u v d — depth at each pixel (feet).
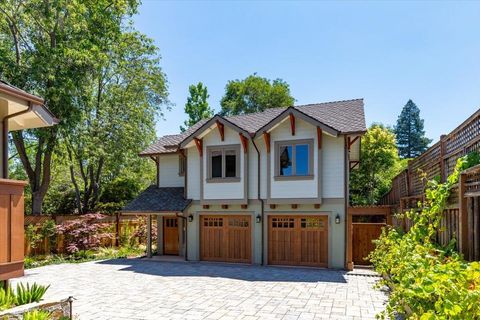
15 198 21.75
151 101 88.58
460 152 26.37
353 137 49.32
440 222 26.68
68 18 62.03
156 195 60.13
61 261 54.34
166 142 65.16
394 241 29.37
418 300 13.43
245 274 43.57
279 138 50.78
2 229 20.79
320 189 48.29
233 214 53.47
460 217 21.81
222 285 37.01
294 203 49.19
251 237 52.31
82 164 80.28
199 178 55.72
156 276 42.39
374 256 37.01
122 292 33.91
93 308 28.27
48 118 26.50
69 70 58.13
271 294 32.89
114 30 68.74
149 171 99.19
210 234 55.11
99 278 41.14
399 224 43.98
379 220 67.41
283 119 49.55
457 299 10.84
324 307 28.37
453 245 23.32
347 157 48.32
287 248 50.57
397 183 53.36
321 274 43.50
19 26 62.13
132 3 73.46
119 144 76.64
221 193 53.42
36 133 56.54
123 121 78.54
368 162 95.25
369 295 32.37
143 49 82.74
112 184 86.38
